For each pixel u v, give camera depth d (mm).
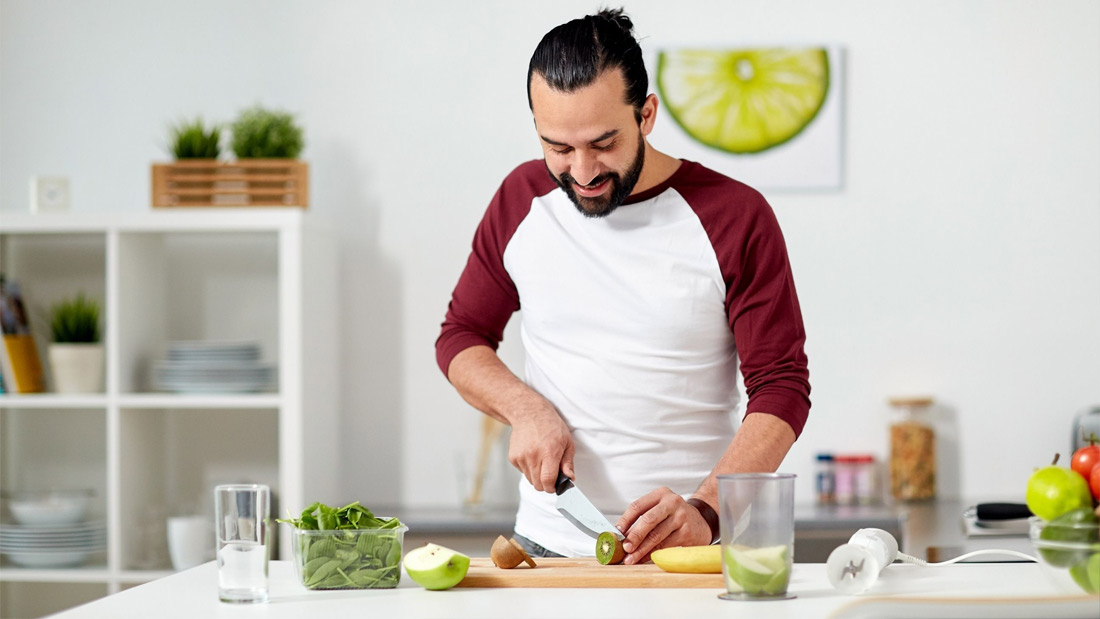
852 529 2643
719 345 1753
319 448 2959
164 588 1253
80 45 3238
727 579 1136
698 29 3090
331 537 1228
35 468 3205
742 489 1125
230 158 3176
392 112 3170
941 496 3045
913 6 3061
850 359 3070
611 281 1740
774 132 3062
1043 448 3029
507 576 1244
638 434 1728
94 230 2861
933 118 3059
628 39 1549
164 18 3217
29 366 2984
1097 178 3033
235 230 2846
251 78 3197
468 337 1868
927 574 1261
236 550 1148
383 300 3156
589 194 1604
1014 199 3049
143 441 2996
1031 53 3047
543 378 1802
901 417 3000
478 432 3127
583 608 1094
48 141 3242
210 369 2861
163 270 3127
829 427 3062
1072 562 1042
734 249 1695
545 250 1787
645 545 1370
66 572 2854
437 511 3020
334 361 3094
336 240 3121
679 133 3082
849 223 3070
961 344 3049
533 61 1559
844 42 3072
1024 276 3041
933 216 3061
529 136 3146
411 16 3168
